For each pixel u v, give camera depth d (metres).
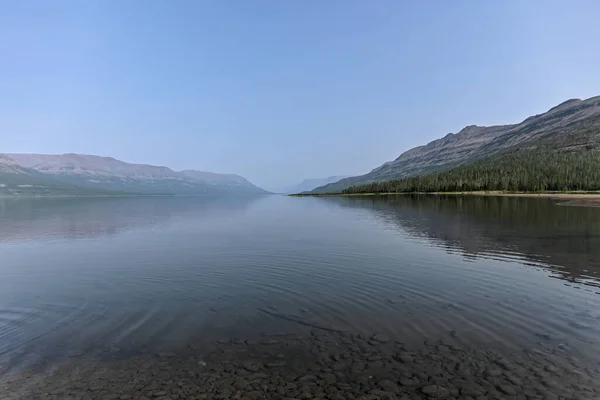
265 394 11.02
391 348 14.16
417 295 21.14
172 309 19.16
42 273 28.05
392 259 31.59
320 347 14.32
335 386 11.45
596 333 15.39
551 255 32.03
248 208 134.38
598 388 11.16
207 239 46.16
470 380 11.71
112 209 131.75
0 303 20.33
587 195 145.12
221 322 17.14
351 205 132.12
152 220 78.62
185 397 10.86
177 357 13.55
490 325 16.41
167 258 33.53
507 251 34.22
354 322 16.98
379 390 11.20
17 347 14.45
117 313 18.59
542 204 102.25
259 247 38.97
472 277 25.09
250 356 13.59
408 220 67.25
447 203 122.06
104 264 31.25
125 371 12.49
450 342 14.63
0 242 45.53
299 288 22.95
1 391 11.19
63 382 11.75
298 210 112.50
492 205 103.44
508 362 12.89
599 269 26.88
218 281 25.02
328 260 31.53
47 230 59.03
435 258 31.70
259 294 21.75
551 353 13.57
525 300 19.92
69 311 18.95
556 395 10.79
